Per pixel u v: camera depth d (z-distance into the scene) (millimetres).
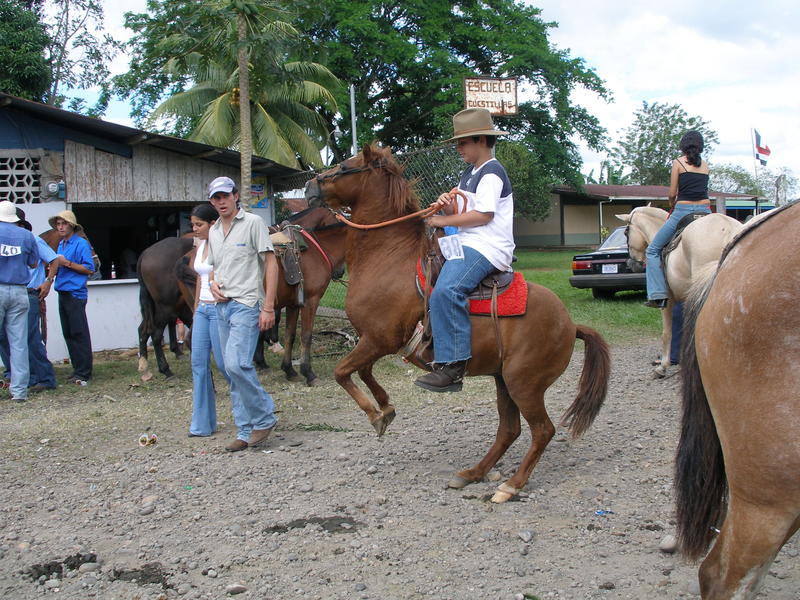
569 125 32406
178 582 3584
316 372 9023
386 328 4809
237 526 4242
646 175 54219
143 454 5809
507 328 4477
